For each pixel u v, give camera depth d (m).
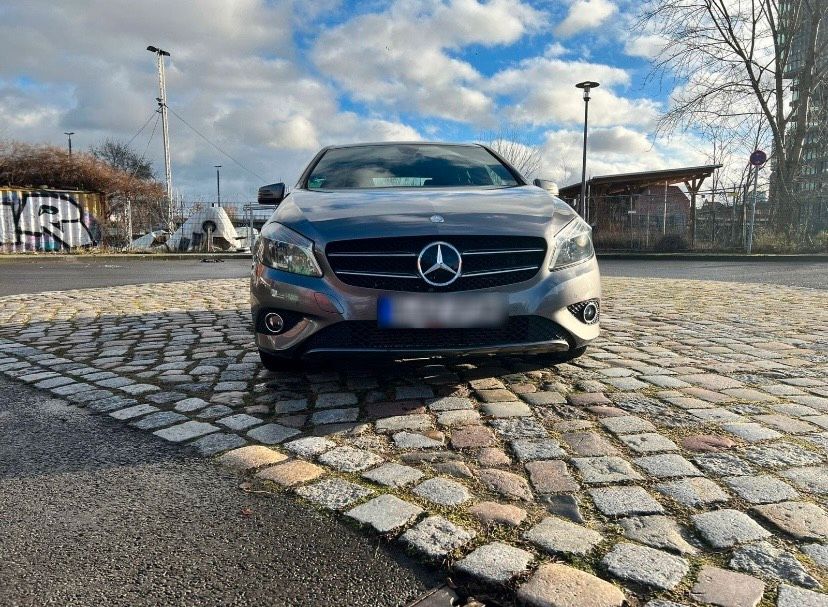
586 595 1.47
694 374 3.54
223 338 4.88
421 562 1.65
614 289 8.23
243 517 1.92
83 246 19.47
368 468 2.25
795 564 1.59
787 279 9.76
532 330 3.04
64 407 3.08
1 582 1.60
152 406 3.06
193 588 1.57
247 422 2.79
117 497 2.08
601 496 1.99
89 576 1.62
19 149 19.44
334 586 1.56
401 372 3.62
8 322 5.77
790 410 2.85
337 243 2.94
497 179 4.22
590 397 3.09
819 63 17.41
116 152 37.91
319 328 2.94
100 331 5.24
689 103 18.28
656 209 18.23
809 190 17.70
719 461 2.26
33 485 2.18
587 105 17.52
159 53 25.81
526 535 1.75
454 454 2.37
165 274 11.94
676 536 1.74
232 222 21.12
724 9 17.38
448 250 2.91
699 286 8.56
